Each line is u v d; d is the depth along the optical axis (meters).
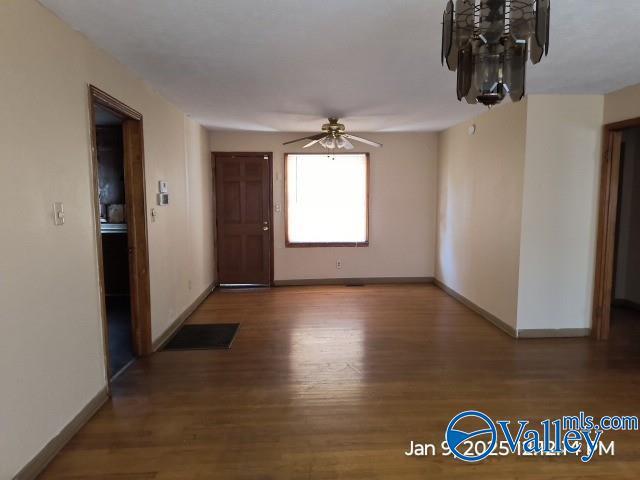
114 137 5.43
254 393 2.97
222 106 4.41
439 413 2.70
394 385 3.09
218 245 6.42
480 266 4.90
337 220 6.52
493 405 2.80
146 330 3.66
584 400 2.86
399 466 2.19
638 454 2.29
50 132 2.22
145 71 3.22
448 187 5.95
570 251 4.05
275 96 3.98
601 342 4.00
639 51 2.74
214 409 2.75
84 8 2.16
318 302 5.50
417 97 4.01
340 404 2.82
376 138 6.42
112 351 3.79
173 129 4.38
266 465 2.19
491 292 4.62
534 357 3.62
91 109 2.63
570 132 3.92
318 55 2.83
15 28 1.94
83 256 2.56
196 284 5.30
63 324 2.34
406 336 4.17
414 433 2.47
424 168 6.46
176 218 4.46
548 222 4.00
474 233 5.05
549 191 3.97
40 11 2.12
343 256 6.55
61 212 2.32
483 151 4.78
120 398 2.90
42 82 2.15
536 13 1.47
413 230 6.56
